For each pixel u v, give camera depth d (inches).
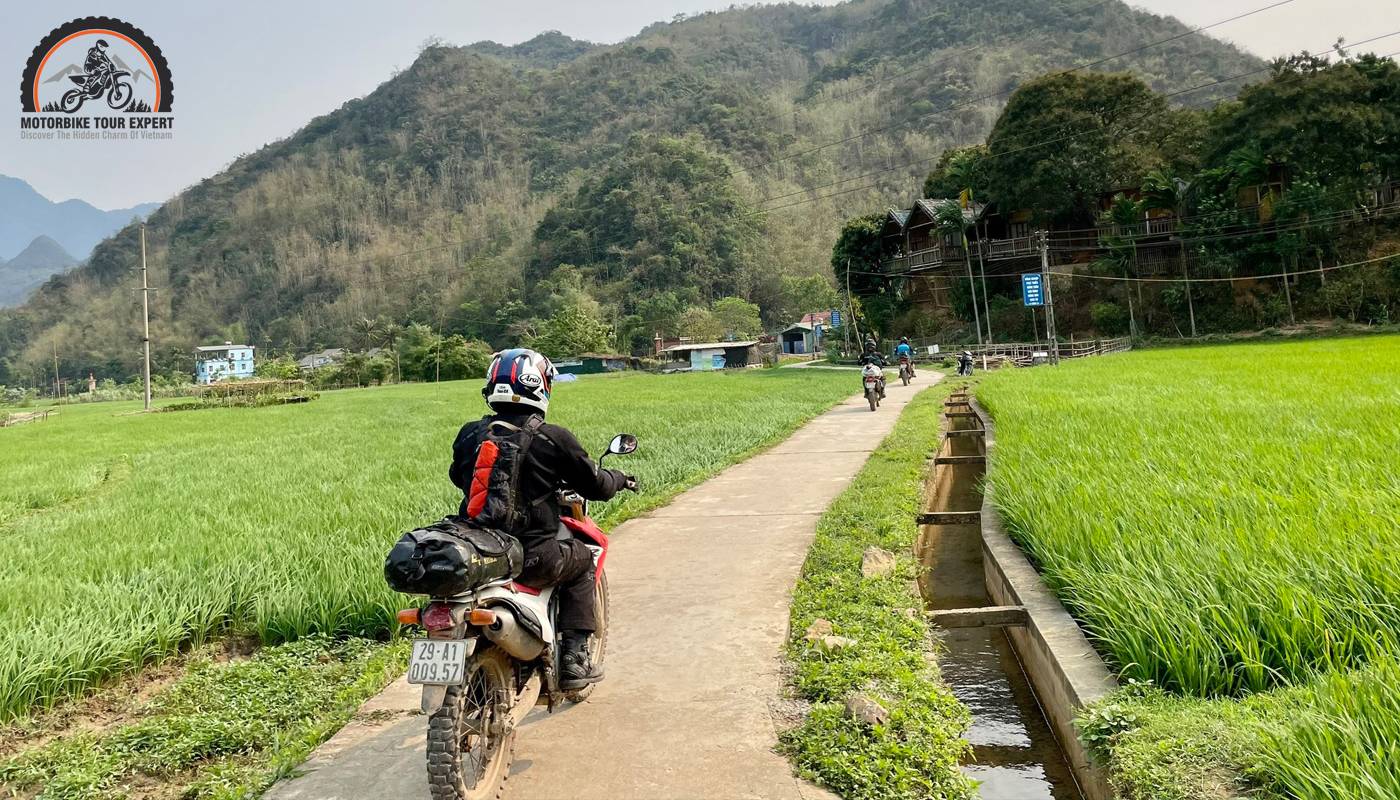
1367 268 1967.3
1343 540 191.5
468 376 3444.9
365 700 186.7
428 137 7731.3
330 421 1179.9
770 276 4936.0
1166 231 2170.3
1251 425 420.5
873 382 813.9
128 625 223.8
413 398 1840.6
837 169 6250.0
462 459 153.4
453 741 126.2
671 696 178.4
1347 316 1971.0
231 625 241.8
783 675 186.9
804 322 3951.8
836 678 177.6
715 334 3750.0
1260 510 228.8
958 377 1382.9
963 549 345.7
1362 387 614.9
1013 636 234.2
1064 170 2191.2
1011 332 2330.2
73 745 172.7
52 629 214.5
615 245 4997.5
